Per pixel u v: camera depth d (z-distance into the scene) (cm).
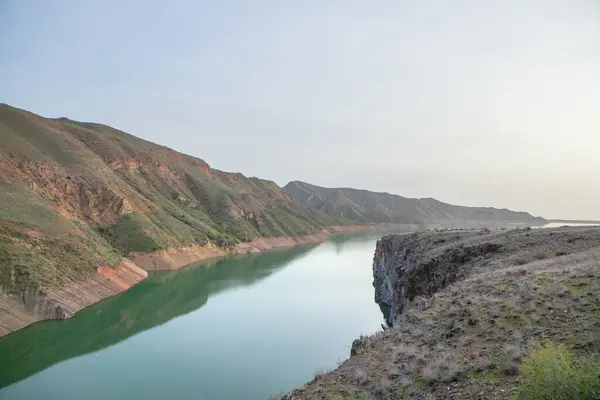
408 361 1231
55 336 3550
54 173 7550
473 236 3962
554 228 3616
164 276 6831
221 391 2439
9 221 4644
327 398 1139
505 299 1509
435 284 3122
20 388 2531
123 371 2786
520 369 897
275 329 3834
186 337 3584
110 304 4694
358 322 4097
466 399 870
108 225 7738
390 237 6538
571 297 1319
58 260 4650
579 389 625
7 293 3669
